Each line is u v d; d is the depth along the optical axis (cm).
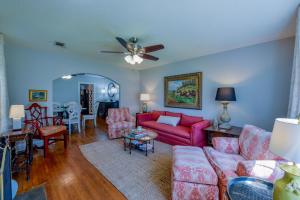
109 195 189
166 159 291
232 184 123
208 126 354
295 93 188
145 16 204
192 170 171
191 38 278
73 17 209
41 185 208
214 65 368
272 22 216
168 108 487
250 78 309
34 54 367
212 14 197
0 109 261
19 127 309
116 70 531
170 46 320
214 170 178
